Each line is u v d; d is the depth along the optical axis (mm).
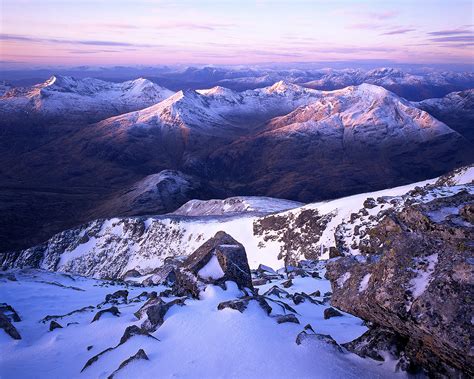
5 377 10633
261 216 112875
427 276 7398
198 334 9562
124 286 27859
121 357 9656
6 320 14930
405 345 8281
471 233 7547
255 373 7891
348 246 35875
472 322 6301
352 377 7754
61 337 13406
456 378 7016
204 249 14250
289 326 9938
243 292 12477
